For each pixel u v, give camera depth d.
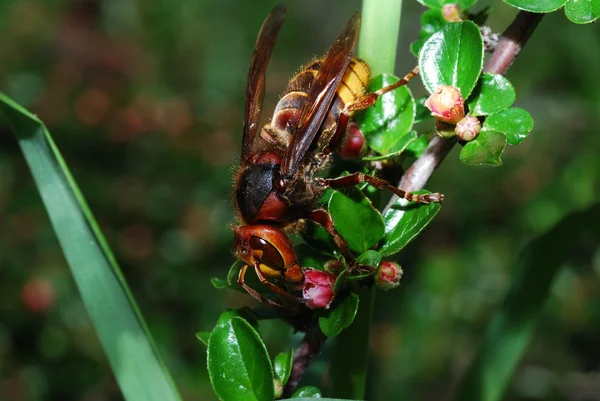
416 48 0.12
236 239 0.12
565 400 0.27
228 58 0.46
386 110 0.12
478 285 0.32
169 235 0.34
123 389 0.12
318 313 0.11
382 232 0.11
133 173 0.37
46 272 0.31
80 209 0.12
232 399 0.11
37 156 0.12
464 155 0.11
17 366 0.30
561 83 0.35
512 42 0.12
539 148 0.35
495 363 0.14
